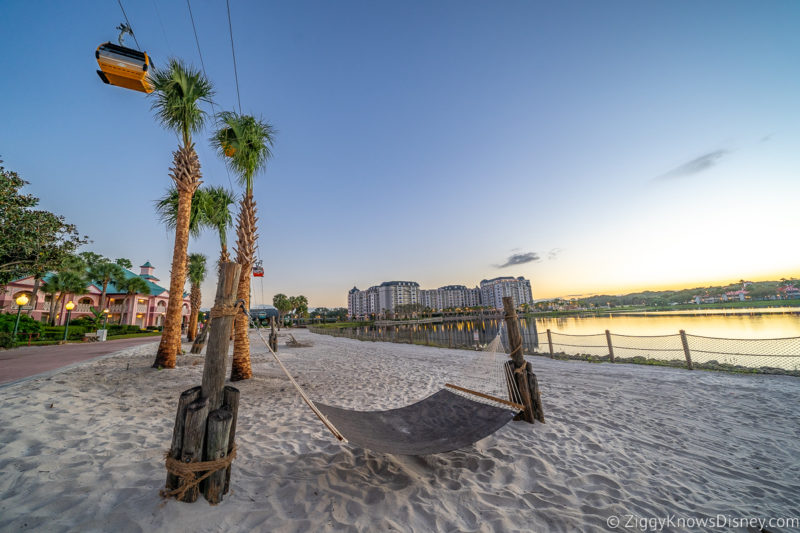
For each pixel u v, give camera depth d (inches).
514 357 189.0
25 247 537.0
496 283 7736.2
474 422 143.7
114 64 172.9
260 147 323.3
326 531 85.7
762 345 707.4
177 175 353.7
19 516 81.4
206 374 94.7
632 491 112.8
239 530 83.0
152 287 1722.4
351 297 7736.2
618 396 246.2
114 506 88.5
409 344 815.1
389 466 127.5
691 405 222.1
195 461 86.7
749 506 104.7
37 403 177.6
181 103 335.0
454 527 90.3
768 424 184.2
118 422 161.9
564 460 135.1
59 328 913.5
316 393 263.6
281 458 130.1
